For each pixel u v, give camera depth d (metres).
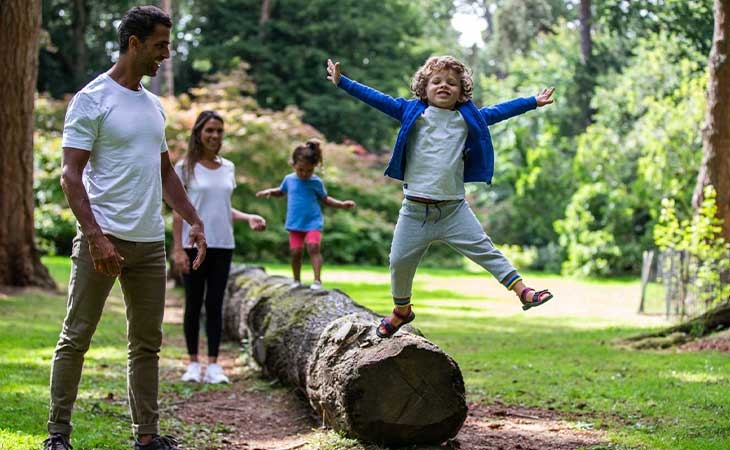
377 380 4.50
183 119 19.36
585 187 22.62
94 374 6.86
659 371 7.25
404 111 4.45
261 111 24.19
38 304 11.55
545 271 25.06
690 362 7.66
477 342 9.43
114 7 35.19
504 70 37.88
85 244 4.16
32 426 4.91
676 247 9.98
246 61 34.72
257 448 4.92
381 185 28.62
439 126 4.41
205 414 5.77
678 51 20.77
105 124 4.11
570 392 6.37
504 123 28.88
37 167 20.89
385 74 35.34
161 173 4.55
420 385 4.54
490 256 4.38
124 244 4.18
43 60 33.97
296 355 5.97
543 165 26.14
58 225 21.83
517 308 13.80
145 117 4.21
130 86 4.22
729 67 10.07
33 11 12.55
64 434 4.19
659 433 5.09
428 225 4.44
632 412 5.72
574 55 32.03
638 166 21.92
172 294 14.26
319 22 34.88
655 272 21.34
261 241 24.47
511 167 27.22
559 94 30.44
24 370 6.76
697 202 10.47
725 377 6.87
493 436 5.05
